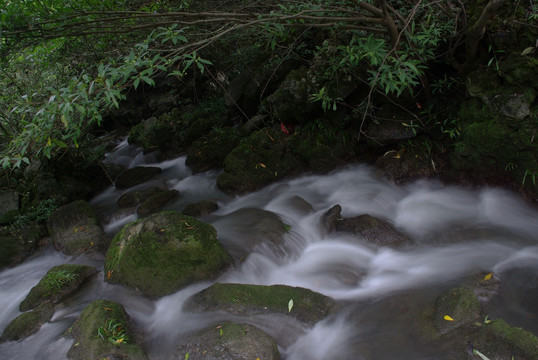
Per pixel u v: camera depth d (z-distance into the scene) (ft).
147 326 11.32
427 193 16.43
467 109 15.02
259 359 9.14
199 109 27.63
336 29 15.96
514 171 14.15
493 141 14.08
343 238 14.55
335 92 18.13
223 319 10.82
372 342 9.90
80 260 15.62
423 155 17.06
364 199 16.75
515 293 10.71
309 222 15.64
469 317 9.70
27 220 18.49
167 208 19.04
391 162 17.65
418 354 9.28
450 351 9.12
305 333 10.41
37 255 16.97
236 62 23.82
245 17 14.05
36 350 10.84
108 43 17.54
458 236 13.84
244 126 22.65
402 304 10.95
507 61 13.53
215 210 17.84
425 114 17.07
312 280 12.66
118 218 19.17
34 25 12.80
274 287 11.44
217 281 12.65
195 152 23.29
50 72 19.62
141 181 22.88
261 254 13.61
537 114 13.05
